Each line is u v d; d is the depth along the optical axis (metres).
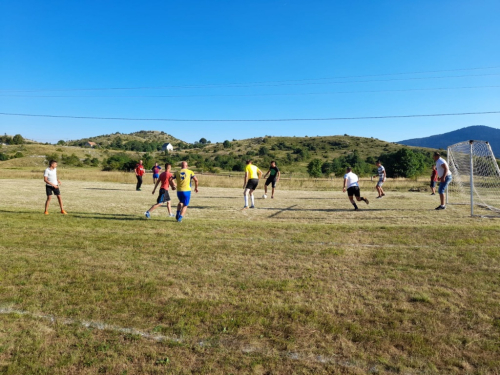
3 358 3.03
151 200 14.94
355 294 4.45
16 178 30.36
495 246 6.73
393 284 4.79
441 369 2.92
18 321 3.67
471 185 11.16
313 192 20.97
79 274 5.07
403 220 10.07
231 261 5.82
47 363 2.97
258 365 2.96
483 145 12.59
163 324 3.64
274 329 3.56
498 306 4.05
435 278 4.98
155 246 6.73
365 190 22.72
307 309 3.97
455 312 3.92
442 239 7.29
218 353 3.14
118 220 9.45
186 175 9.28
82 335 3.41
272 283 4.80
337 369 2.92
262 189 23.30
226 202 14.65
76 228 8.28
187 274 5.15
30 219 9.31
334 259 5.95
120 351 3.15
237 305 4.09
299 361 3.03
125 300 4.21
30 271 5.16
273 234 7.88
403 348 3.22
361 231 8.15
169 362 2.99
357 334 3.45
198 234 7.82
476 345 3.25
